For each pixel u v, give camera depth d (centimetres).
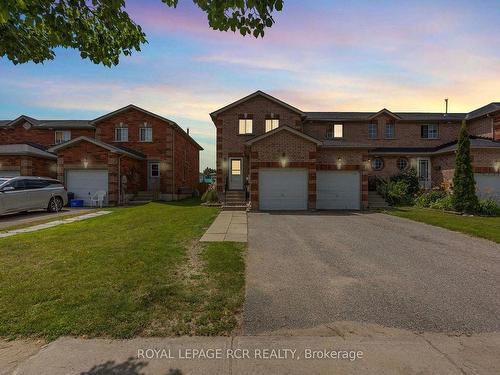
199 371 292
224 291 478
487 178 2019
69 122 2738
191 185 3178
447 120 2439
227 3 330
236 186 2158
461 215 1509
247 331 368
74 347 328
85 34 423
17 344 334
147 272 553
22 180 1444
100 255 662
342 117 2467
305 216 1423
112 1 378
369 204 1984
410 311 428
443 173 2228
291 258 689
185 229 1012
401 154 2322
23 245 757
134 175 2266
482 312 427
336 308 434
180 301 438
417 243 855
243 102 2167
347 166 1764
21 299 434
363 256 713
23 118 2625
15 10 337
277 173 1689
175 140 2483
